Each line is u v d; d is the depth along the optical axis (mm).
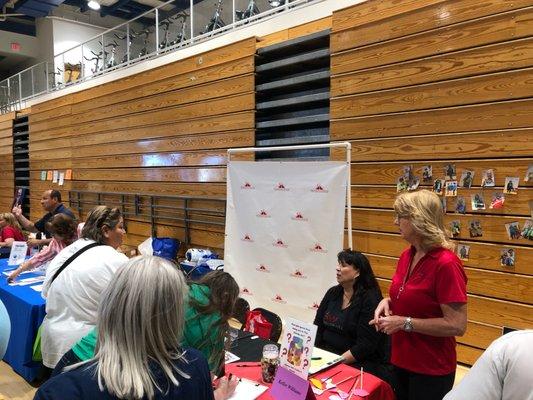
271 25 4723
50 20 10891
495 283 3094
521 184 2990
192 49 5551
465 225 3240
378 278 3711
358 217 3832
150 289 976
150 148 6125
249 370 1946
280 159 4602
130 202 6516
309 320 3576
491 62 3100
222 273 1699
